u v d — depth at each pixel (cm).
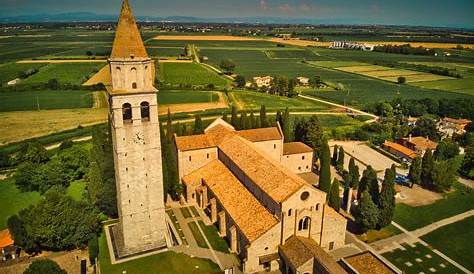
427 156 10600
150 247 7425
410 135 13938
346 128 16138
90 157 10394
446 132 15612
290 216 6844
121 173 6725
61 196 7856
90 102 19450
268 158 8256
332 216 7319
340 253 7469
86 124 15950
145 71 6366
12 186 10506
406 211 9244
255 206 7488
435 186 10412
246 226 7094
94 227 7612
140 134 6631
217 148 9706
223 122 10594
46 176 10044
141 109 6719
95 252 6969
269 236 6800
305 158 11431
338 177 11381
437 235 8200
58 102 19412
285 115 12519
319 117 18062
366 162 12669
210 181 8875
